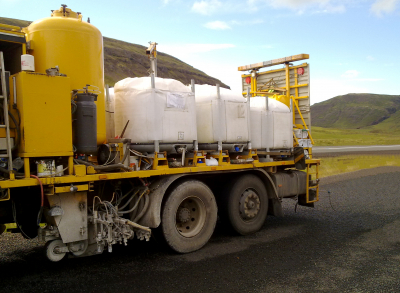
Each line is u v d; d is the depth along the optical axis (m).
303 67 8.95
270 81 9.75
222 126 6.00
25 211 4.41
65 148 4.14
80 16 4.95
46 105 3.98
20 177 3.86
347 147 39.09
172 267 4.80
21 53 4.39
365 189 11.90
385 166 19.17
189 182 5.55
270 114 7.19
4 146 3.81
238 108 6.30
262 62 9.75
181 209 5.56
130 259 5.15
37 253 5.41
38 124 3.92
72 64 4.53
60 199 4.21
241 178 6.48
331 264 4.94
